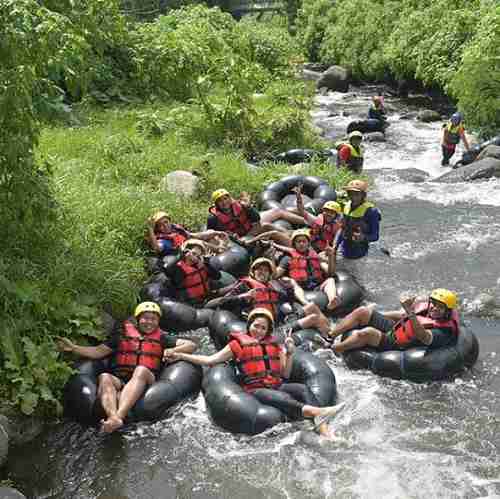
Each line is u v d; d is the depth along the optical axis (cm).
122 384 593
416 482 489
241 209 904
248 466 512
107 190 921
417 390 605
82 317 660
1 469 520
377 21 2628
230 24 2545
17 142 604
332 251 781
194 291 758
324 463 512
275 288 722
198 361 608
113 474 513
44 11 607
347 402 584
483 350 665
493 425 554
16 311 616
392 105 2159
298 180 1076
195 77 1672
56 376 586
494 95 1468
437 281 802
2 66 588
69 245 732
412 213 1038
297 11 3866
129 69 1656
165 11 3347
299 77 2688
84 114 1372
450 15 1955
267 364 582
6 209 627
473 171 1216
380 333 644
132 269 775
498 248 888
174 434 553
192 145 1268
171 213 932
